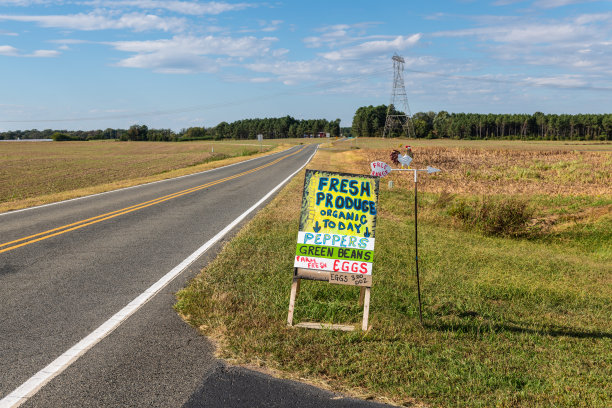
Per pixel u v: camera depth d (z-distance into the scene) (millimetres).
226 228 10570
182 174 28250
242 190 18953
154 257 7863
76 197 16891
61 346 4375
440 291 6750
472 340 4934
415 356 4371
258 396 3584
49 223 11258
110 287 6215
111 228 10586
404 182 29641
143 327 4863
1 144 135875
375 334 4852
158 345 4434
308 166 33969
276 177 25609
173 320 5070
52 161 61469
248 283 6355
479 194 24531
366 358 4273
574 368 4332
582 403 3643
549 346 4910
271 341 4570
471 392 3760
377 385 3799
